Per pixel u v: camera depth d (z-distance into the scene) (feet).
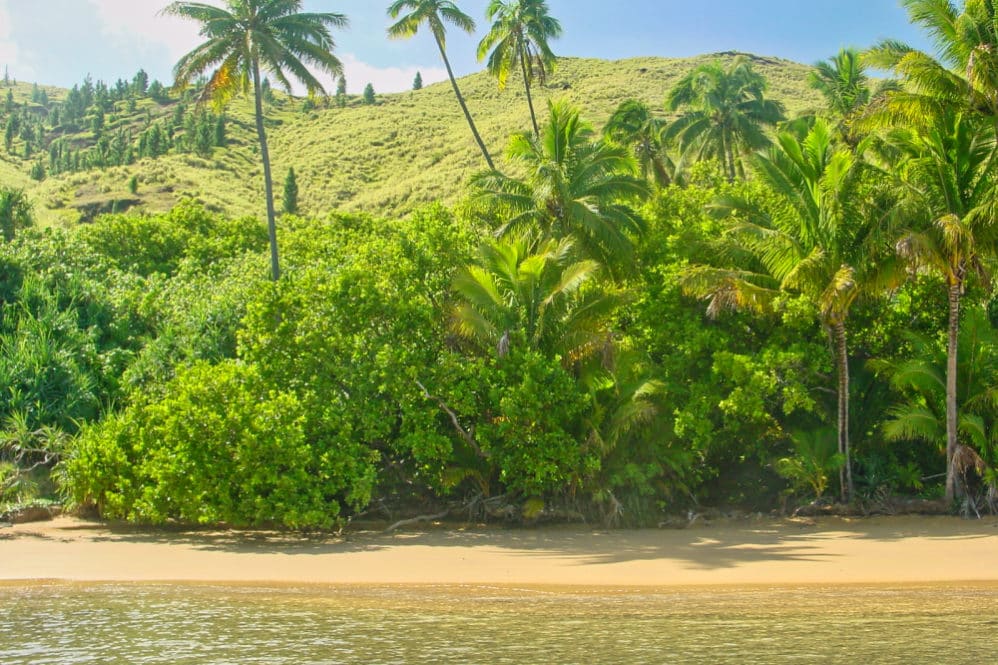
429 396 71.56
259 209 313.53
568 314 77.15
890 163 80.59
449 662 35.60
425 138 379.35
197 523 71.77
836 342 78.28
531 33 132.98
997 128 67.10
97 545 62.59
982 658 35.81
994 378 74.64
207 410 65.92
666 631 40.34
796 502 77.92
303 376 73.61
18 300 106.73
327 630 40.88
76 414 88.17
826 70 133.18
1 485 75.82
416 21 128.47
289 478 64.80
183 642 38.75
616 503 72.33
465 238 85.61
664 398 78.59
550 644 38.29
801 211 72.33
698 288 74.43
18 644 38.52
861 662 35.37
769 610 44.16
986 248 68.39
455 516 75.97
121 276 122.01
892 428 73.87
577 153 95.20
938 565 54.44
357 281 76.48
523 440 70.59
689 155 151.53
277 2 106.11
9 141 505.25
